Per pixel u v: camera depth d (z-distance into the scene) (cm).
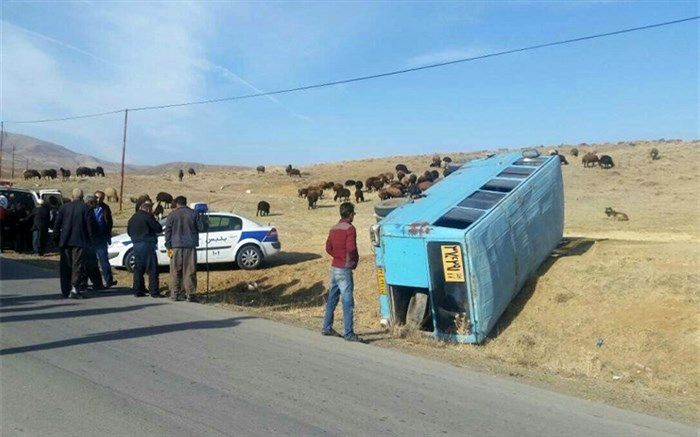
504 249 1062
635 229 2053
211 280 1589
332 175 6669
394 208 1198
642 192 3531
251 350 802
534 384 736
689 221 2292
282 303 1320
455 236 984
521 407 624
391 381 691
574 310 1066
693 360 865
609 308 1041
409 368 757
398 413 581
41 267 1702
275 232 1714
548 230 1257
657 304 1007
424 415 579
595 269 1174
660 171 4450
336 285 923
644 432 574
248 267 1662
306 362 754
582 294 1099
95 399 586
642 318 986
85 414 545
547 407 631
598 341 970
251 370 705
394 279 1049
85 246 1191
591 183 4053
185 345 813
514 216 1109
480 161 1409
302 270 1573
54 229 1186
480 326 991
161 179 6225
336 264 914
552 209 1285
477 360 855
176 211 1208
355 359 786
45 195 2309
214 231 1666
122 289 1355
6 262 1756
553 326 1048
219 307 1164
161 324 950
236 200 4050
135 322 959
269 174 7050
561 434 551
